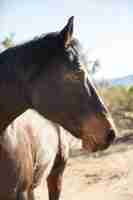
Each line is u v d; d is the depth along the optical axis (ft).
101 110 8.63
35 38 9.08
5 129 9.34
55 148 13.33
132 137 37.52
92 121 8.57
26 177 10.30
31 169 10.64
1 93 8.84
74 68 8.54
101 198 20.45
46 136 12.29
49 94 8.61
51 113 8.68
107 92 60.39
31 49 8.84
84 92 8.58
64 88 8.58
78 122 8.63
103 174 25.58
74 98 8.58
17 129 10.20
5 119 9.02
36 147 11.21
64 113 8.64
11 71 8.78
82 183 23.62
